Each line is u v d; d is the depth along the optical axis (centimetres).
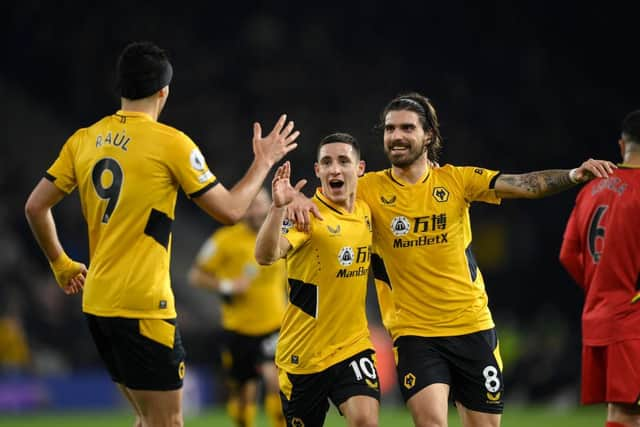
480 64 10850
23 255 7538
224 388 6044
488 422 2380
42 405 5691
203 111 9531
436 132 2459
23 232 7750
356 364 2333
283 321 2416
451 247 2378
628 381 2441
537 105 10588
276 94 9881
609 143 10475
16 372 5962
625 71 11000
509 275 8769
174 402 2100
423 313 2369
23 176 8356
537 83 10775
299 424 2411
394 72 10456
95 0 9969
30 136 8906
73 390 5794
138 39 9850
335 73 10244
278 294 3788
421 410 2288
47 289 6869
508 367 6775
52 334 6538
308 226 2214
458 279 2378
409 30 10881
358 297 2366
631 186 2475
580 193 2606
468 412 2397
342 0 10838
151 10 10194
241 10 10500
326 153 2352
